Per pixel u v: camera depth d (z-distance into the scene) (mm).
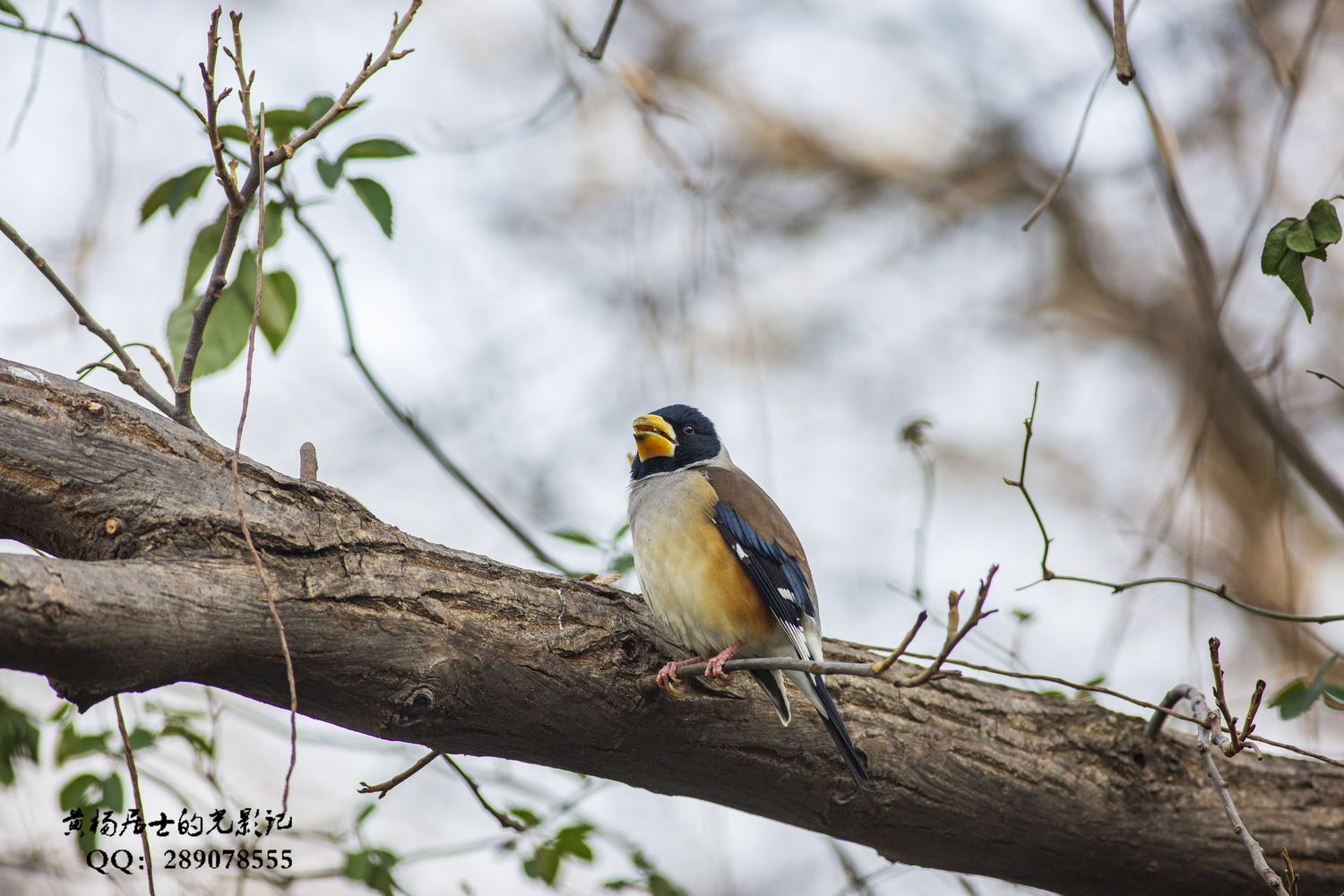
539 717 7926
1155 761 9914
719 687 8562
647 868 10906
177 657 6332
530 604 7957
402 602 7328
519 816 10703
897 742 9188
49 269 7750
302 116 8820
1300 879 9867
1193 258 13648
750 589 10227
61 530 6855
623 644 8180
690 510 10312
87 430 6848
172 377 8086
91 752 9789
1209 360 15594
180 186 9016
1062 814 9477
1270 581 19688
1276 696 9656
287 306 9281
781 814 9320
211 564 6688
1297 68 12398
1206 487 20438
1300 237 7000
